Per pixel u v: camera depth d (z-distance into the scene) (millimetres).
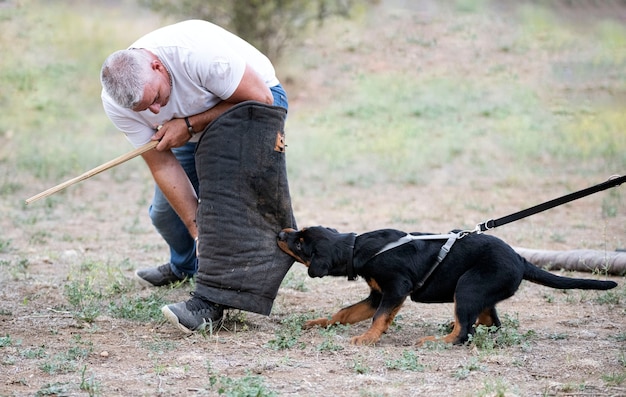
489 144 22422
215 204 7551
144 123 7754
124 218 15508
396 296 7508
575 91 25578
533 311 9094
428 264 7594
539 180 19312
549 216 15852
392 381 6289
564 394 6016
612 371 6645
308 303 9438
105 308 8773
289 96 25734
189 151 8570
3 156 20531
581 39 28703
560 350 7320
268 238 7688
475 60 27688
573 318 8750
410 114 24594
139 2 25984
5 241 12891
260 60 7980
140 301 8844
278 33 26359
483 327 7508
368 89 26094
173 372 6445
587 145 21938
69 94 25078
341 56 27922
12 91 24781
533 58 27688
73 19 28141
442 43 28703
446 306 9344
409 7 30688
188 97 7457
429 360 6914
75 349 7027
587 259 11031
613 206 16406
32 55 26641
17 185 17703
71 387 6047
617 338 7789
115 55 7098
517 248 11797
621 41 28297
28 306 8773
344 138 22891
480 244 7621
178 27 7461
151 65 7152
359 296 9820
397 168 20438
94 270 10523
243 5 25250
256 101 7473
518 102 25078
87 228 14430
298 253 7680
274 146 7566
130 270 11062
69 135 22562
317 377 6383
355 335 7934
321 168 20641
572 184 18812
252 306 7641
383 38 28938
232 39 7859
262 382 6156
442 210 16500
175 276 9719
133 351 7125
